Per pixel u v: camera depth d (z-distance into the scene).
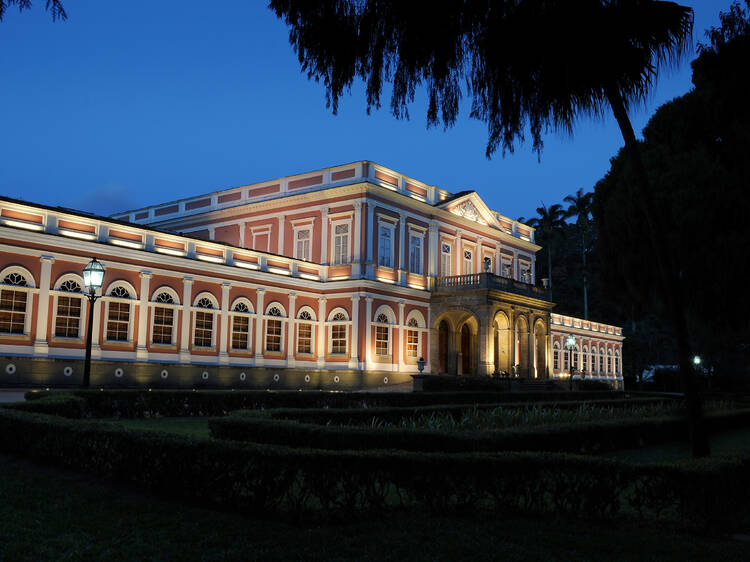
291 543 6.13
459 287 41.50
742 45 14.93
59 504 7.31
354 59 9.03
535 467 7.46
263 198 42.88
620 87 9.60
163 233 30.91
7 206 25.52
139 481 8.20
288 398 20.02
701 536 7.17
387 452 7.47
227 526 6.63
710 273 18.73
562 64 8.92
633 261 20.36
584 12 8.84
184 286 31.47
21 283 25.58
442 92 9.20
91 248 27.78
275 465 7.11
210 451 7.49
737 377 57.69
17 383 25.08
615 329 67.38
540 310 45.75
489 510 7.52
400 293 40.06
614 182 22.36
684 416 17.42
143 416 17.59
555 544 6.40
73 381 26.73
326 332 38.56
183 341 31.22
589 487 7.43
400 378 39.56
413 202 41.19
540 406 19.14
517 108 9.23
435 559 5.79
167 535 6.31
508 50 8.84
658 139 21.00
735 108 16.50
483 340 39.84
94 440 8.87
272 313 35.84
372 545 6.11
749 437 19.22
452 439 10.06
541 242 78.69
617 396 35.59
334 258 39.06
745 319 19.38
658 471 7.45
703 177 18.72
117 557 5.65
